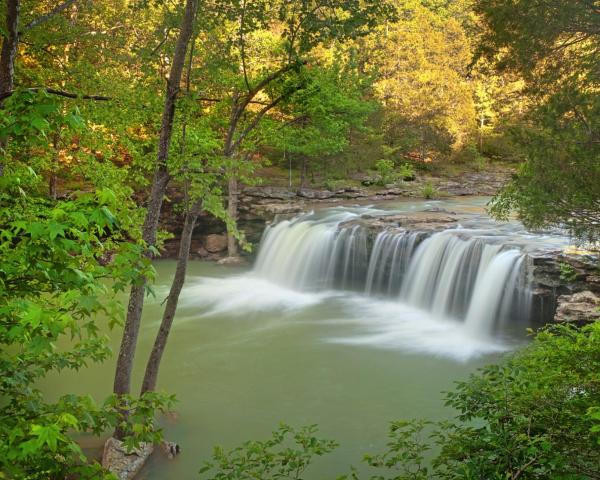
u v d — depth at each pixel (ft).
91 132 42.68
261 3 42.55
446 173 161.89
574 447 18.57
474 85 193.57
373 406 45.55
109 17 69.21
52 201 14.30
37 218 13.08
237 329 65.77
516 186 37.45
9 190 15.19
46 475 12.82
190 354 57.21
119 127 40.22
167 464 36.78
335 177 135.44
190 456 37.81
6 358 14.74
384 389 48.85
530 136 34.55
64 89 36.04
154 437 15.40
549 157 33.01
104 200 12.41
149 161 38.34
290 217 99.19
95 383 49.01
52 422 12.72
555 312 58.29
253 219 104.17
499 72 38.58
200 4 40.68
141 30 67.05
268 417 43.62
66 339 59.36
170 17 41.57
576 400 19.33
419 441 39.17
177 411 44.34
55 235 11.64
